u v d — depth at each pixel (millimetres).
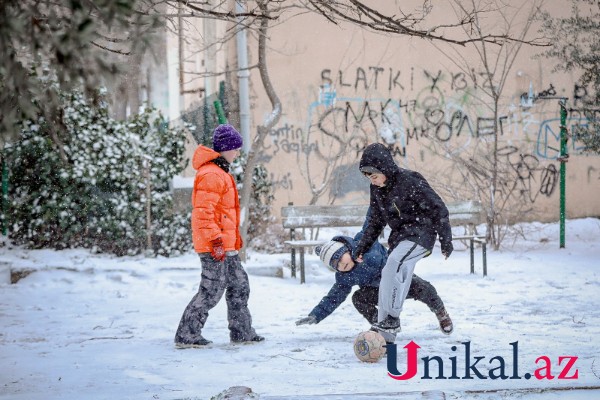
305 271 14094
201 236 8406
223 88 17688
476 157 19172
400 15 18656
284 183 18344
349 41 18547
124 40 4344
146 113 15328
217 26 18656
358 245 8336
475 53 19094
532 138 19391
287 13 18078
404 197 8039
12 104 4137
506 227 16781
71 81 4008
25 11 3896
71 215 14758
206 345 8469
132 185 14758
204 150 8555
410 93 18922
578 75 19469
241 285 8633
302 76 18344
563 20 19141
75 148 14602
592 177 19578
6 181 14734
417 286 8422
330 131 18500
